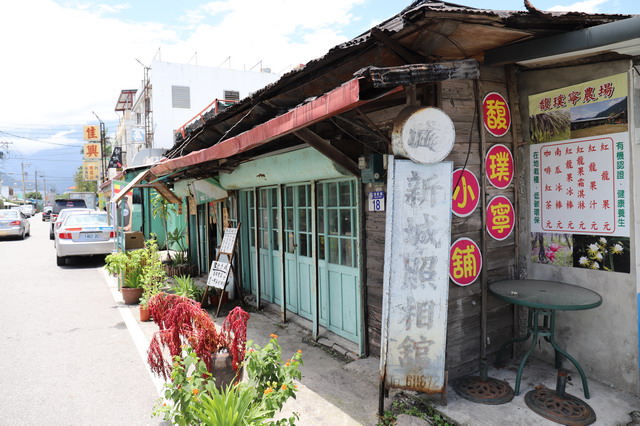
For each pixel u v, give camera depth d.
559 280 4.12
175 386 2.88
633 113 3.54
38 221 36.38
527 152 4.31
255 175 6.21
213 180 7.43
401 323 3.36
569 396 3.58
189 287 7.03
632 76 3.54
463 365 3.99
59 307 7.25
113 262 7.64
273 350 3.12
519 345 4.43
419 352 3.41
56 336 5.75
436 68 2.81
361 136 4.61
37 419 3.64
